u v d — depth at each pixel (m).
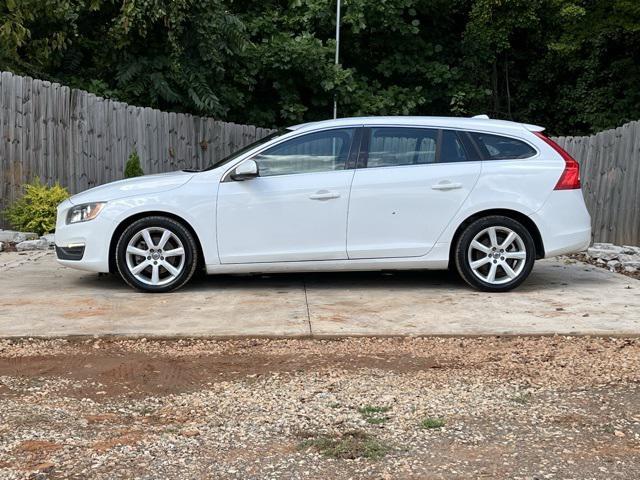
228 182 7.19
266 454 3.70
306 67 15.12
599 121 18.22
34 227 10.41
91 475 3.46
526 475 3.46
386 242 7.22
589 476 3.45
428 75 17.27
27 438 3.88
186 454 3.70
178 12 12.66
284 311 6.52
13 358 5.30
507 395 4.55
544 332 5.84
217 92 14.45
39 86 10.70
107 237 7.15
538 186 7.25
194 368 5.10
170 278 7.25
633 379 4.84
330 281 7.95
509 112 19.61
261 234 7.17
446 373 4.97
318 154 7.30
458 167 7.25
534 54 19.41
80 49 14.16
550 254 7.32
